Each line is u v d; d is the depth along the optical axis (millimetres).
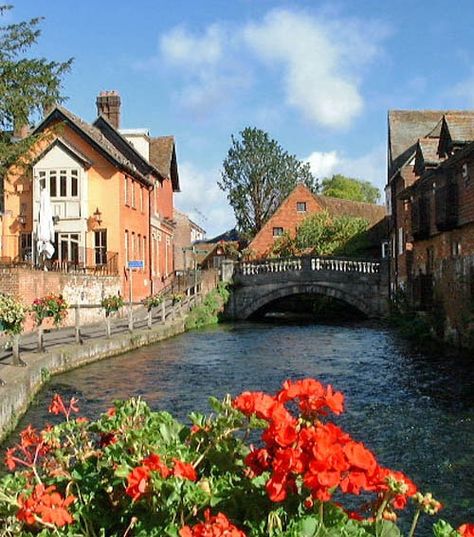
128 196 36375
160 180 45156
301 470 3051
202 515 3484
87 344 19359
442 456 9539
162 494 3357
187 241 69812
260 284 41281
